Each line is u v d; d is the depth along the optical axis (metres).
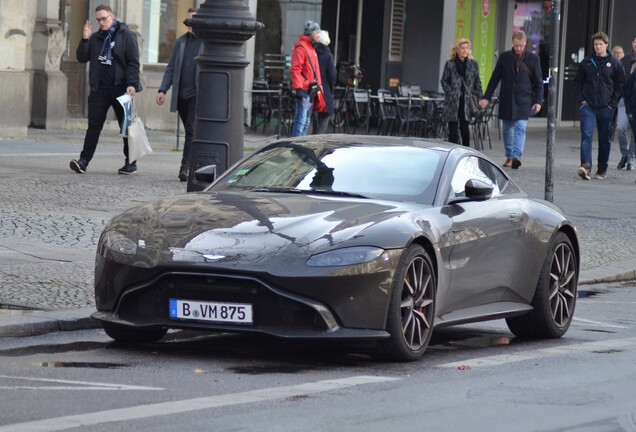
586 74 38.03
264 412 11.22
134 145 30.73
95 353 14.13
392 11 55.16
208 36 20.44
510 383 13.16
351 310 13.57
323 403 11.73
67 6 42.97
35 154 34.09
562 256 17.17
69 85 43.50
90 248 20.83
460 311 15.37
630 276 23.41
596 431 11.01
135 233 14.22
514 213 16.41
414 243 14.32
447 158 16.02
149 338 15.01
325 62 36.09
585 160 38.00
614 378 13.65
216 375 13.04
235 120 20.64
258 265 13.38
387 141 16.47
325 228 13.93
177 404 11.42
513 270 16.28
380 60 55.03
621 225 28.72
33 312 15.68
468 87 38.94
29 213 23.84
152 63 45.84
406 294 14.17
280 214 14.28
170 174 31.62
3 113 37.81
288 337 13.40
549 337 17.03
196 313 13.68
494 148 48.28
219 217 14.24
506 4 58.75
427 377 13.38
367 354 14.73
